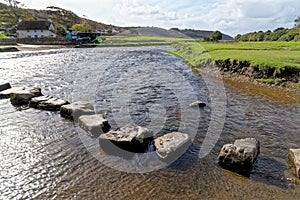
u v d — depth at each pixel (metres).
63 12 150.12
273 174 7.25
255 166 7.65
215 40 47.91
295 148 8.88
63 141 9.51
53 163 8.00
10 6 135.88
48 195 6.51
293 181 6.89
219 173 7.36
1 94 15.53
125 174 7.37
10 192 6.66
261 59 21.66
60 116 12.19
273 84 18.55
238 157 7.46
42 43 72.56
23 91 15.21
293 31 62.06
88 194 6.51
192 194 6.45
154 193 6.51
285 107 13.73
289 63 19.58
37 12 143.88
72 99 15.32
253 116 12.30
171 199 6.27
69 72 24.88
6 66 29.59
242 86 18.77
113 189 6.70
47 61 34.09
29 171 7.59
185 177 7.19
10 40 68.50
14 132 10.38
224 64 23.48
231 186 6.75
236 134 10.15
